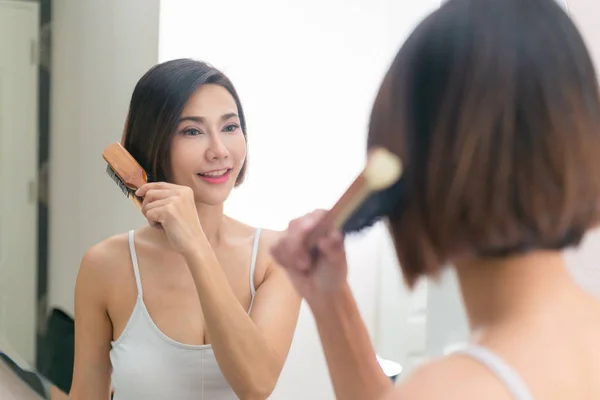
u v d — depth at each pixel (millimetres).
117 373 779
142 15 880
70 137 982
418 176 288
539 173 264
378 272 719
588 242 592
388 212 309
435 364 268
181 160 750
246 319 678
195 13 862
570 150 266
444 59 279
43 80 990
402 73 294
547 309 281
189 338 761
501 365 258
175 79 740
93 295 798
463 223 275
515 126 265
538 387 257
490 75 268
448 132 274
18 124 1041
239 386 683
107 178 926
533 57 269
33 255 1037
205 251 667
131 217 902
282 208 862
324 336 440
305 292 428
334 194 842
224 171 767
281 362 744
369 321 720
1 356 1108
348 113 812
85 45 960
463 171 268
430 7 693
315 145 846
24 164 1020
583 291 299
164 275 780
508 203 265
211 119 753
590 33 576
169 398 750
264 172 866
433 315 676
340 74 813
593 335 280
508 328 278
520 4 281
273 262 777
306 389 878
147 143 749
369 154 308
